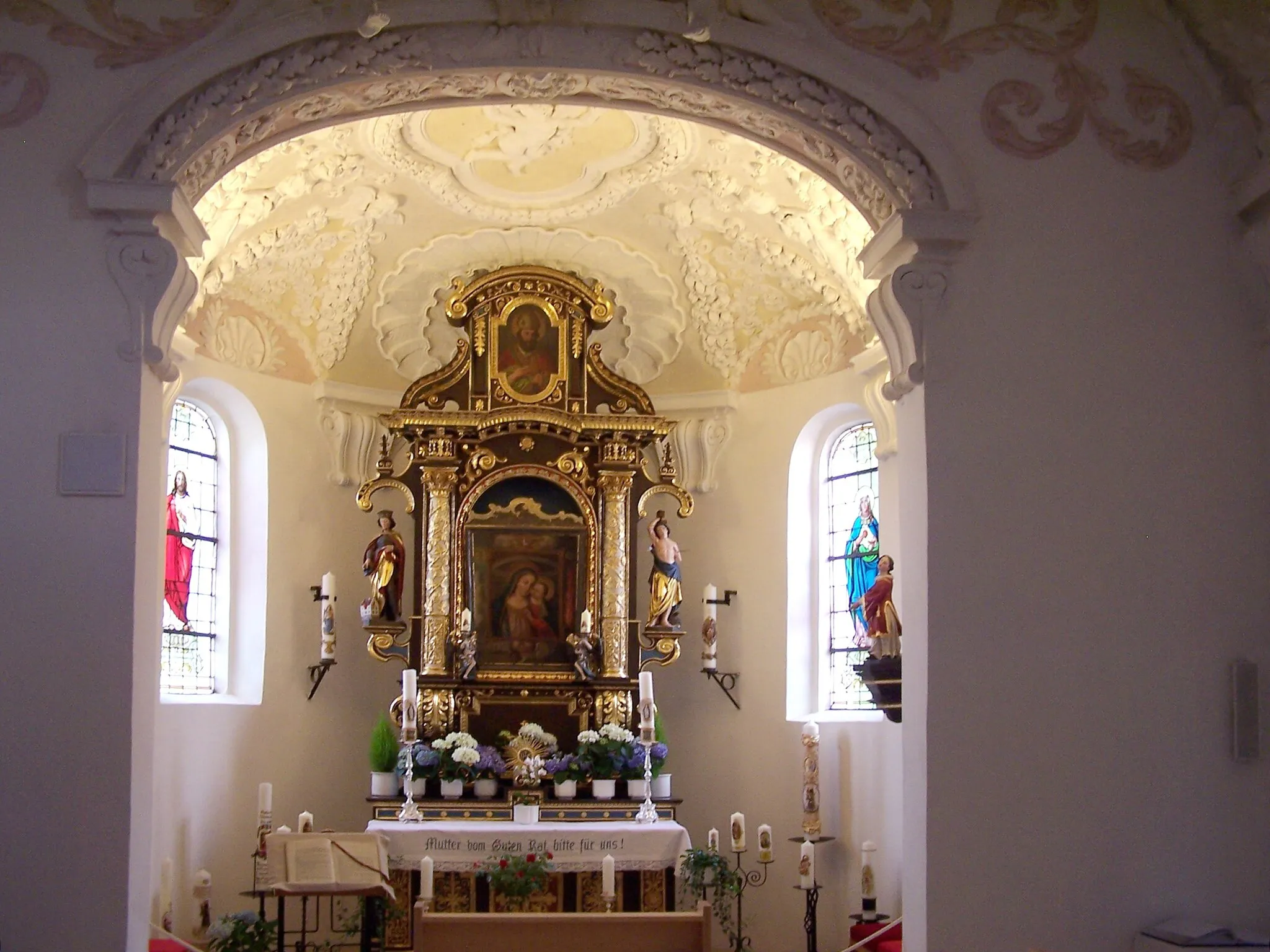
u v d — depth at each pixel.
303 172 11.45
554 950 8.33
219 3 7.89
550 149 11.69
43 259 7.57
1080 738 7.76
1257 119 8.14
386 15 7.75
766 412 13.12
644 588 13.08
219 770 11.80
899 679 10.80
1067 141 8.23
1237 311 8.18
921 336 7.99
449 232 12.82
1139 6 8.37
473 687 12.48
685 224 12.52
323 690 12.57
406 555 13.03
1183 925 7.51
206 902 11.18
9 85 7.70
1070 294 8.11
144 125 7.63
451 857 11.09
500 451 12.89
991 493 7.91
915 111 8.08
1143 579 7.92
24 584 7.32
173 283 7.64
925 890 7.60
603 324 13.11
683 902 12.20
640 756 11.95
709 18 8.04
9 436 7.43
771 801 12.53
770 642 12.80
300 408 12.79
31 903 7.11
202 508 12.41
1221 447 8.06
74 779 7.20
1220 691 7.87
